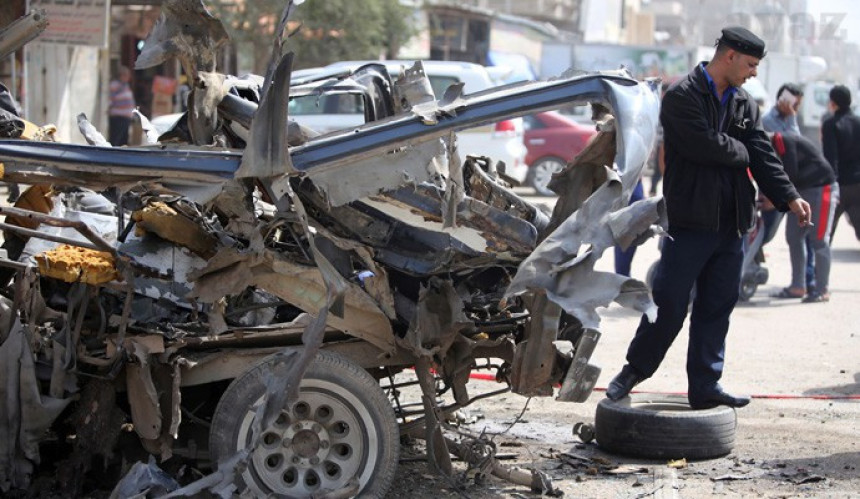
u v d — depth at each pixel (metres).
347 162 4.64
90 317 4.95
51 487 4.98
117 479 5.09
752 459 6.00
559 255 4.46
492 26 37.88
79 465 4.85
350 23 26.16
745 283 11.82
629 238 4.46
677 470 5.79
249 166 4.50
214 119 5.04
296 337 4.98
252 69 26.27
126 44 26.03
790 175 11.47
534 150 23.08
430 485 5.42
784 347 9.35
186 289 4.96
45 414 4.70
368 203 4.91
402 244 4.99
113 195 5.89
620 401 6.29
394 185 4.67
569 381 4.83
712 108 6.05
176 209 5.13
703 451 5.95
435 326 4.95
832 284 13.28
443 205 4.79
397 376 7.61
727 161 5.99
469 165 5.68
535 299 4.91
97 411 4.86
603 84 4.94
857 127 12.05
